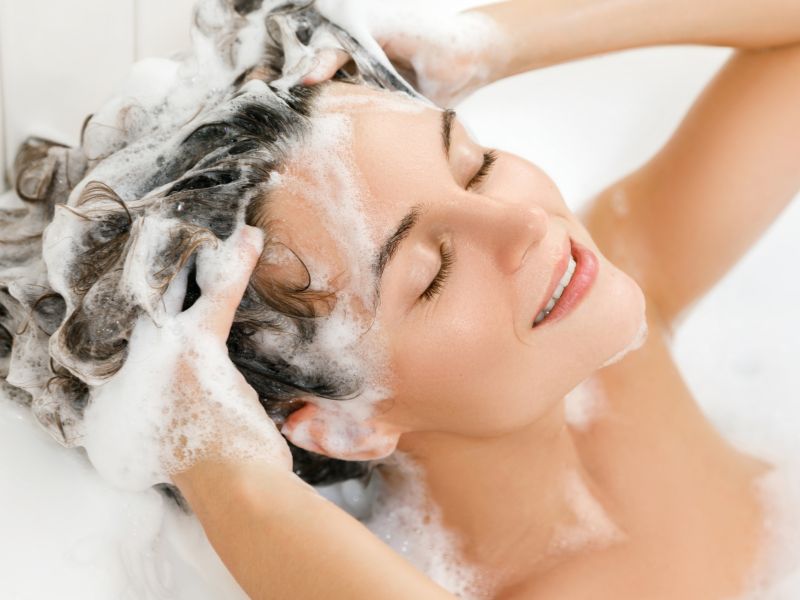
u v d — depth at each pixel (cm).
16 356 102
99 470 98
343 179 98
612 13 127
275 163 98
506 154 113
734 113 135
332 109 101
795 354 163
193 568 111
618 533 126
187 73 116
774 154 133
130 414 93
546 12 126
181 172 103
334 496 133
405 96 106
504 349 103
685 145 138
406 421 109
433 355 102
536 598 121
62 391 97
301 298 99
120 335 92
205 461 93
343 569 85
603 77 161
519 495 122
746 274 168
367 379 104
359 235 98
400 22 121
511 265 101
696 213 137
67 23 129
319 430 109
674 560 125
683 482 130
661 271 140
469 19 124
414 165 99
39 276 104
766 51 134
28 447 106
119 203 98
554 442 122
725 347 165
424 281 99
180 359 93
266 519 89
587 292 107
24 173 120
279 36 114
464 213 98
